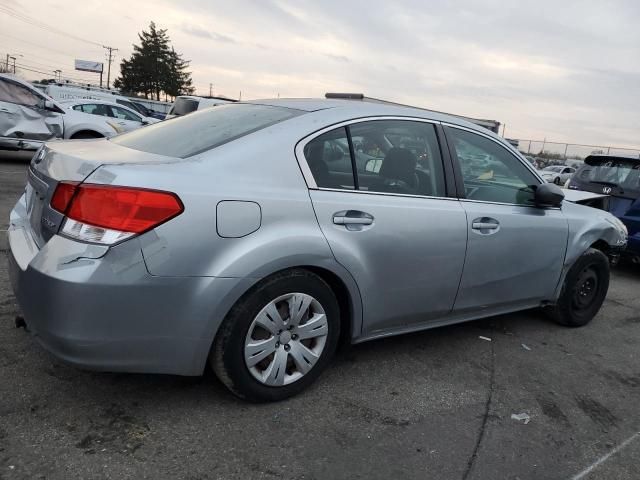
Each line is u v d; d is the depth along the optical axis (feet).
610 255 15.69
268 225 8.48
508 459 8.50
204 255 7.88
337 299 9.92
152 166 7.93
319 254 8.96
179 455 7.70
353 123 10.05
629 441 9.44
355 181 9.84
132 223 7.37
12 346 10.10
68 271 7.23
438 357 12.00
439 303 11.19
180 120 11.32
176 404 8.94
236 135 9.21
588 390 11.23
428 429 9.07
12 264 8.52
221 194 8.08
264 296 8.57
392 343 12.50
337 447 8.30
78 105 42.86
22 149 34.01
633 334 15.10
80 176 7.68
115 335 7.50
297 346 9.25
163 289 7.64
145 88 268.21
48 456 7.34
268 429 8.55
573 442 9.20
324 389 10.00
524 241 12.48
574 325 14.90
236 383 8.68
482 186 11.97
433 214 10.64
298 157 9.14
